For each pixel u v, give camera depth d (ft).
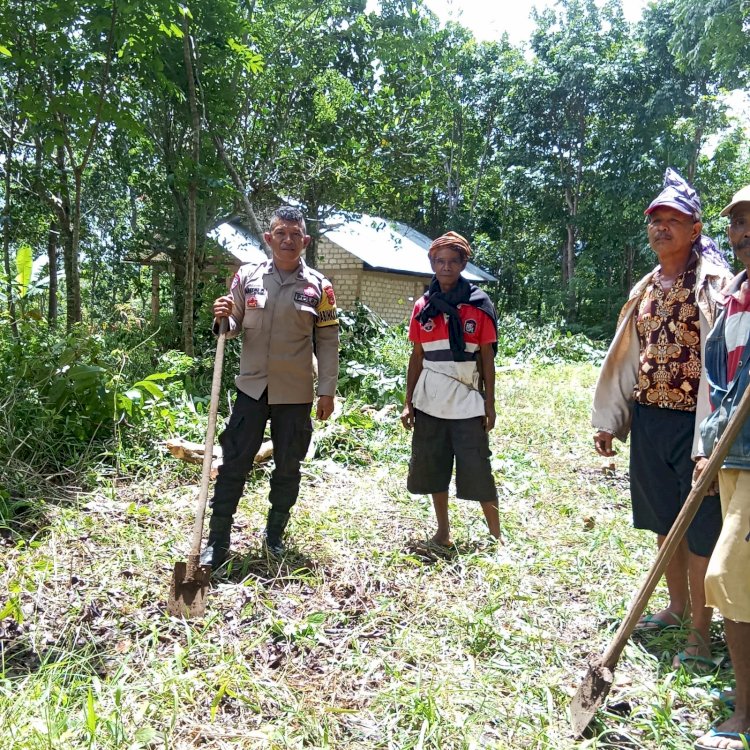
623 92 96.63
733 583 8.27
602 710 8.82
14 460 16.87
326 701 9.16
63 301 53.36
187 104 32.42
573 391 38.65
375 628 11.09
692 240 11.16
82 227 51.39
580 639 10.96
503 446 24.88
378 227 54.24
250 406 13.23
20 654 9.82
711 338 9.64
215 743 8.13
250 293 13.39
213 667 9.46
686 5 72.08
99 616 10.86
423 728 8.30
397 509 16.76
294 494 13.73
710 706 9.06
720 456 8.45
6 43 25.86
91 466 17.76
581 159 100.37
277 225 13.41
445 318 14.56
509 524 16.02
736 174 97.09
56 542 13.34
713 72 87.56
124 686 8.80
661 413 11.11
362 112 46.78
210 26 29.73
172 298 43.83
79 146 28.17
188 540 13.91
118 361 22.41
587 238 105.91
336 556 13.70
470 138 112.88
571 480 21.01
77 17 25.48
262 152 42.50
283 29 41.22
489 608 11.35
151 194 39.11
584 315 101.91
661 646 10.77
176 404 22.95
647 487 11.39
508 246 111.75
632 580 13.08
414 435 14.93
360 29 45.80
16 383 18.61
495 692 9.33
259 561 13.26
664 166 92.02
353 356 34.19
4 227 31.96
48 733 7.61
